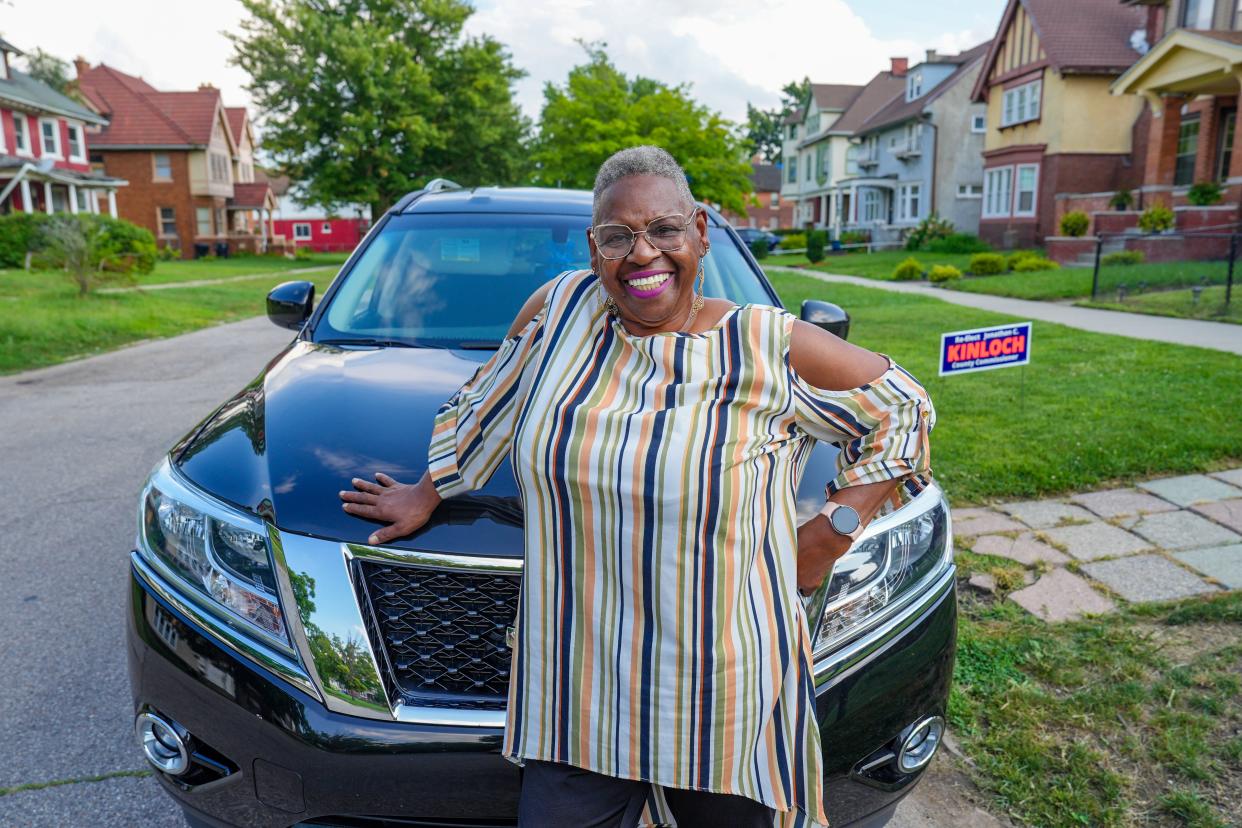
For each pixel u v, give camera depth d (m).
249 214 59.41
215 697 1.95
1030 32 27.86
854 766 2.01
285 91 43.41
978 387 7.39
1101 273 15.34
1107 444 5.57
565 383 1.49
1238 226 17.59
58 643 3.51
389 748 1.82
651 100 29.34
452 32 46.28
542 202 3.92
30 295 16.81
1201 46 18.30
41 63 59.06
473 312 3.25
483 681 1.88
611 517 1.43
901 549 2.16
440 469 1.82
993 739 2.84
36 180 33.94
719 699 1.47
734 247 3.65
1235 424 5.97
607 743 1.51
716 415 1.44
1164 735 2.82
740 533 1.44
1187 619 3.52
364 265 3.54
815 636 1.97
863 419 1.55
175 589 2.07
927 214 38.50
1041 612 3.64
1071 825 2.49
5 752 2.81
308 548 1.96
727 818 1.59
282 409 2.49
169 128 46.91
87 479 5.67
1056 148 26.42
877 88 52.38
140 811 2.55
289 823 1.92
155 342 12.73
